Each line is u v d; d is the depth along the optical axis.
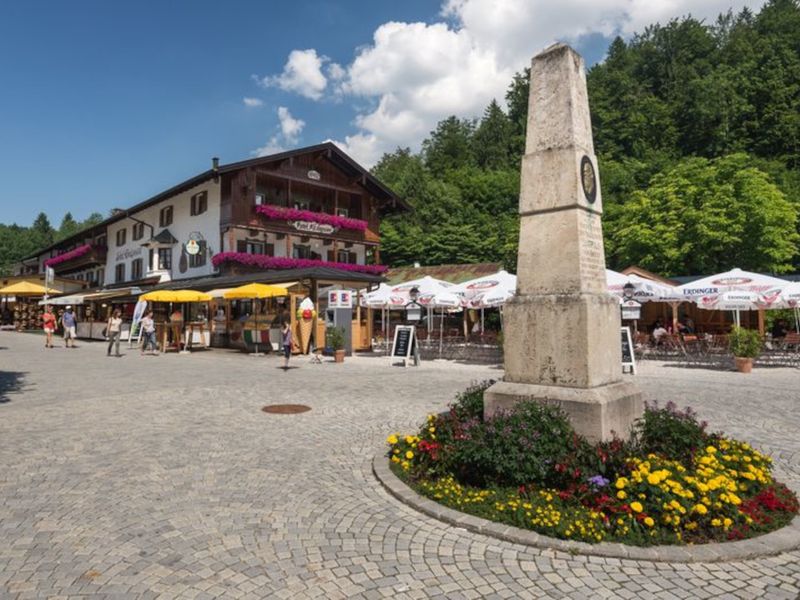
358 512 4.45
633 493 4.08
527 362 5.57
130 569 3.42
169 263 33.44
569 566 3.54
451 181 56.88
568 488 4.39
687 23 66.81
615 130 56.16
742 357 14.18
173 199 33.00
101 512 4.35
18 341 28.66
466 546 3.83
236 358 18.78
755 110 48.59
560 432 4.66
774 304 14.54
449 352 19.91
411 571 3.46
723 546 3.70
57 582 3.25
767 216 29.00
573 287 5.39
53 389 10.89
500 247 43.62
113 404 9.14
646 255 32.06
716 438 5.21
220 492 4.87
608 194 44.09
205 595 3.13
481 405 5.95
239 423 7.67
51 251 52.22
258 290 19.38
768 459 4.99
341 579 3.35
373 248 35.47
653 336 18.94
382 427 7.45
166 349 22.23
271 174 29.17
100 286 42.84
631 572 3.46
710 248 30.05
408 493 4.75
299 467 5.64
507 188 52.03
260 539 3.90
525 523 4.03
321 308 21.33
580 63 5.93
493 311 32.84
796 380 12.49
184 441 6.64
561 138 5.62
